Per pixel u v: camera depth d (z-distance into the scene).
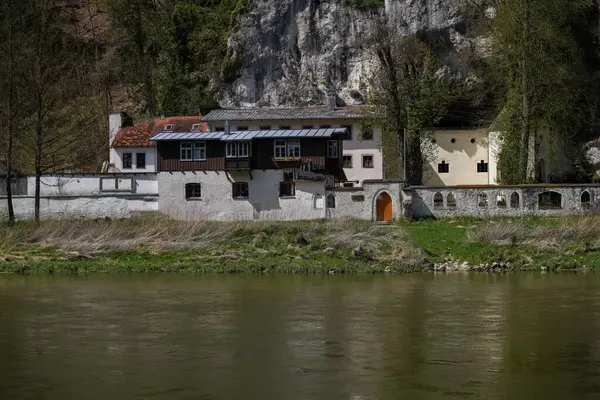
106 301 35.91
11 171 67.56
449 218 61.38
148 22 110.06
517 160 69.56
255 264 47.25
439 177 81.62
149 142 81.31
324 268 46.25
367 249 50.34
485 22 81.75
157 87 100.19
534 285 40.12
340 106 85.75
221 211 66.75
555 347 26.20
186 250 51.31
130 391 21.69
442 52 84.06
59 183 67.81
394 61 74.75
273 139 66.69
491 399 20.83
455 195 61.62
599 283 40.66
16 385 22.28
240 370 23.64
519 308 33.28
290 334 28.44
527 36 67.38
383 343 26.94
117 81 107.88
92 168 83.62
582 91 72.81
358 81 90.06
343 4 91.12
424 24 84.06
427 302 34.97
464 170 81.38
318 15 92.06
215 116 83.38
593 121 75.50
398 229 55.78
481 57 82.69
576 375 22.94
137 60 108.50
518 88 68.75
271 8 93.44
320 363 24.41
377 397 21.00
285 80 92.62
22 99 67.88
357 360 24.72
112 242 51.66
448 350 25.86
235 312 32.88
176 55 100.69
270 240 52.88
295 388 21.81
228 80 94.25
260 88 93.25
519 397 20.97
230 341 27.41
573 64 71.50
